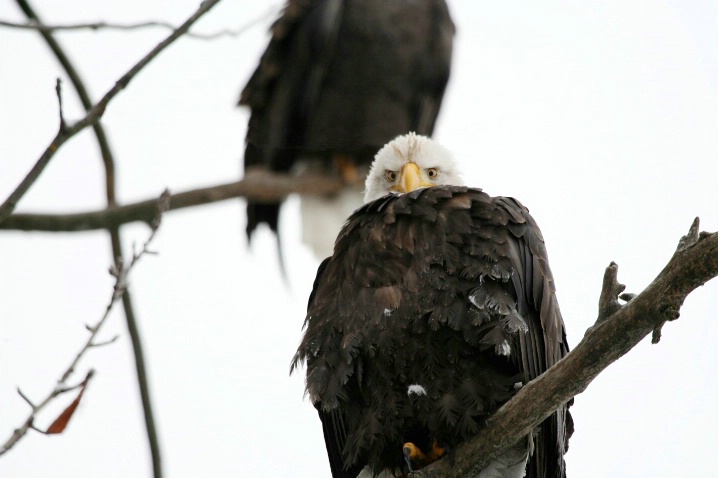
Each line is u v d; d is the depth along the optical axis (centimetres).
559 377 842
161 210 890
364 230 1022
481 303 945
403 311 964
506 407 898
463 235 979
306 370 1002
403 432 977
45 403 777
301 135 1554
